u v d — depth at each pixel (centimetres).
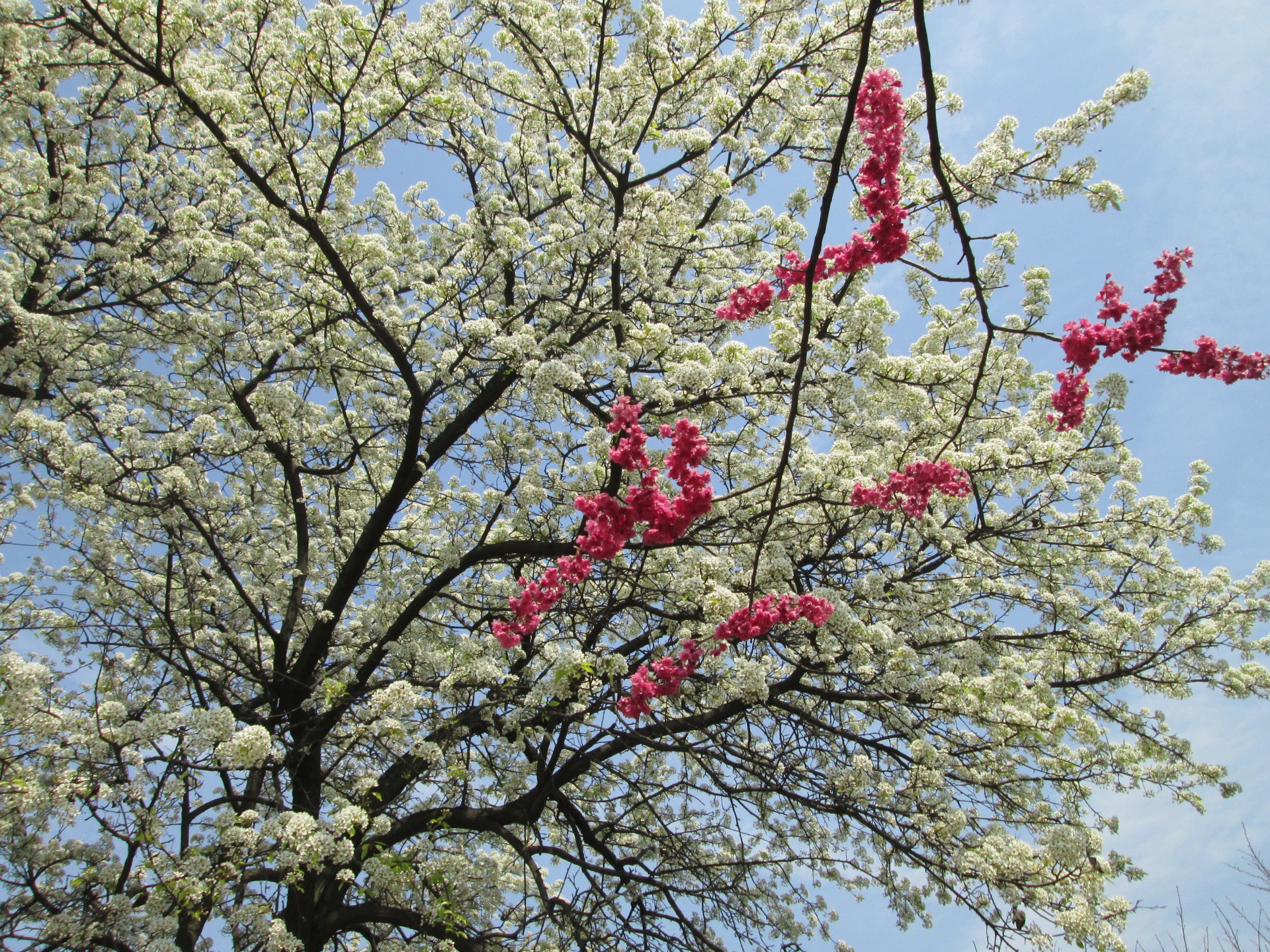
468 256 932
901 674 767
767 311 802
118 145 981
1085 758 836
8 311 786
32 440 756
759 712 878
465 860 810
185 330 934
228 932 654
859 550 952
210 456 942
